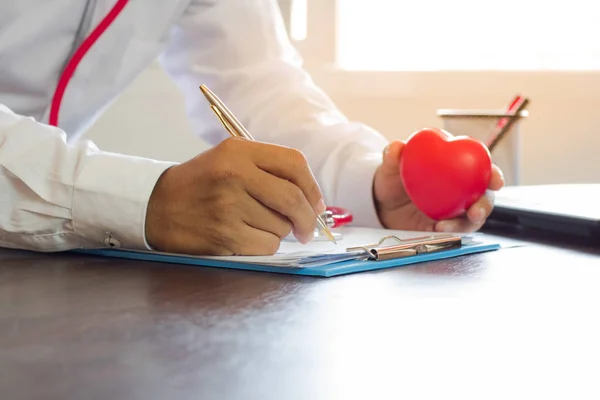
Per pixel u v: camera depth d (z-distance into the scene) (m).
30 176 0.67
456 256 0.67
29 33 0.94
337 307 0.46
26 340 0.38
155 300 0.48
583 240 0.78
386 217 0.91
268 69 1.14
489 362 0.34
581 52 2.01
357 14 1.93
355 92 1.88
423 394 0.30
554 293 0.50
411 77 1.89
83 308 0.45
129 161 0.68
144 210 0.65
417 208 0.87
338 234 0.77
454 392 0.30
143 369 0.33
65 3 0.95
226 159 0.65
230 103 1.14
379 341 0.38
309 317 0.43
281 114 1.09
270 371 0.32
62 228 0.67
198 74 1.17
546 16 1.98
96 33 0.99
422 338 0.38
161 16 1.05
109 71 1.02
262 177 0.64
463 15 1.96
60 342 0.37
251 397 0.29
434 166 0.81
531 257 0.67
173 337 0.38
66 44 0.99
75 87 1.00
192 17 1.13
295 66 1.17
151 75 1.67
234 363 0.34
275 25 1.19
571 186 1.15
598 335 0.39
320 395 0.29
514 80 1.93
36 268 0.61
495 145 1.28
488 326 0.41
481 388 0.30
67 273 0.58
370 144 1.02
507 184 1.30
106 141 1.66
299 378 0.31
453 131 1.30
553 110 1.95
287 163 0.66
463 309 0.45
